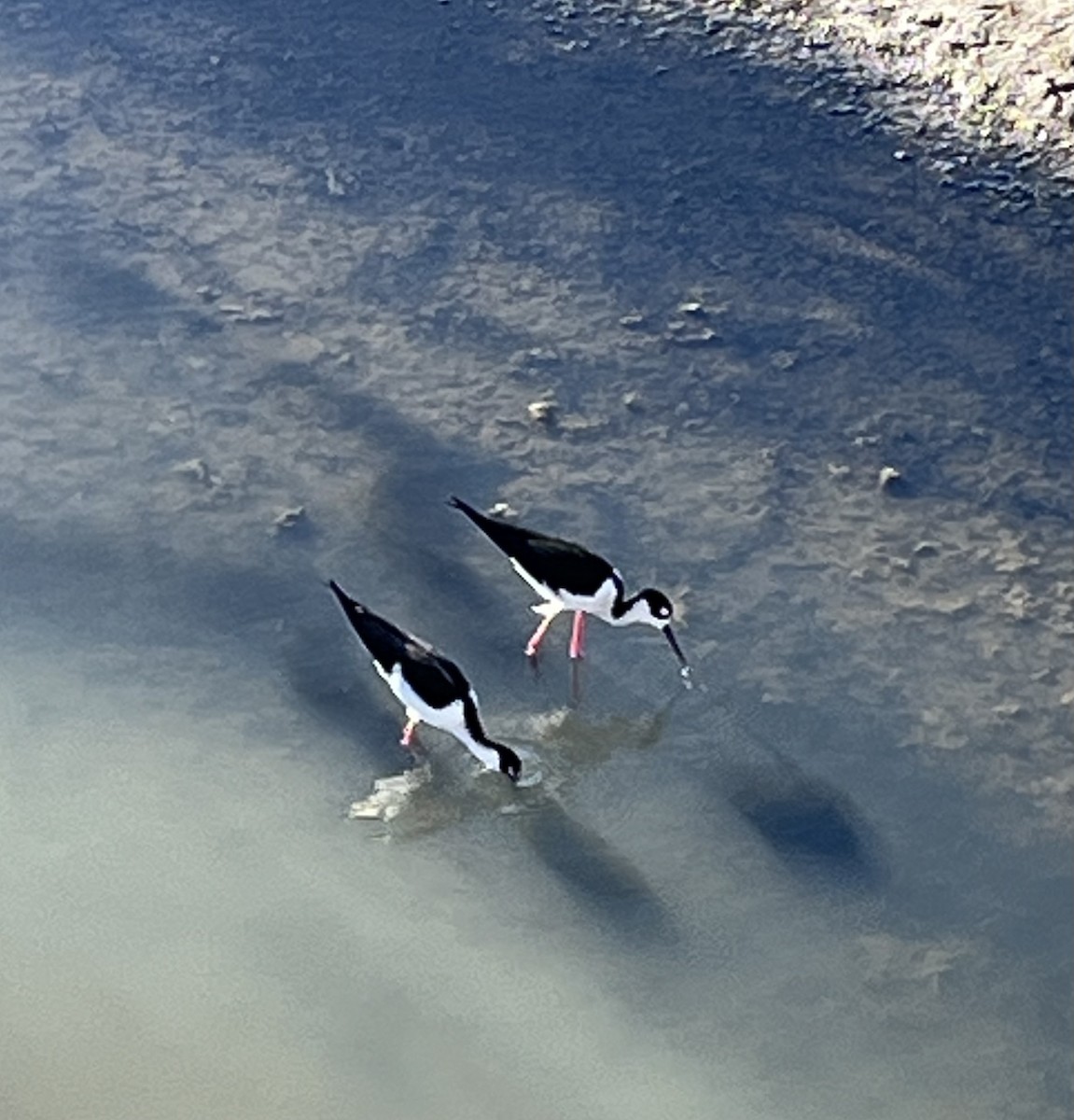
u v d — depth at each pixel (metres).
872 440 7.13
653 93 8.81
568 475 6.91
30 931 5.43
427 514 6.73
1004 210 8.23
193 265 7.77
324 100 8.71
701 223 8.13
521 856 5.67
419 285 7.74
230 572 6.48
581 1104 5.01
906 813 5.82
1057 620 6.47
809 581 6.56
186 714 6.04
